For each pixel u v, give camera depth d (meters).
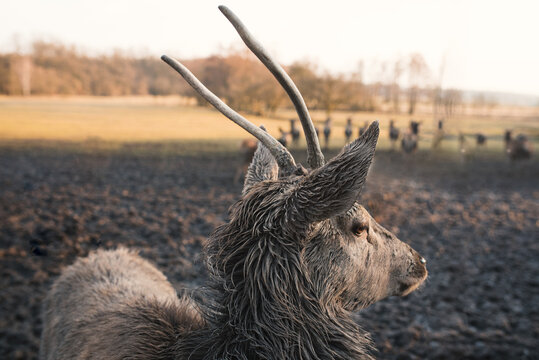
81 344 2.39
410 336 4.84
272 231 1.83
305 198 1.68
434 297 5.93
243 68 25.05
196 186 13.58
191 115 39.25
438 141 22.97
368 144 1.56
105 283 2.95
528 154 20.64
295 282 1.81
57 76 60.53
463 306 5.69
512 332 5.05
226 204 11.12
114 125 32.12
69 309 2.83
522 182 17.11
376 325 5.14
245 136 27.84
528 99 93.00
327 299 1.91
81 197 11.20
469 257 7.68
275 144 2.01
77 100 57.88
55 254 6.77
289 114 23.62
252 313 1.83
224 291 1.93
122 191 12.27
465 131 29.56
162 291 3.03
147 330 2.20
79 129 30.00
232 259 1.91
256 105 23.58
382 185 14.30
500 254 7.91
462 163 20.62
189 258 6.80
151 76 59.62
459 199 13.17
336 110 33.62
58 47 61.88
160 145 23.83
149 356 2.06
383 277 2.15
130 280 3.04
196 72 26.62
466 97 37.44
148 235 8.02
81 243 7.35
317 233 1.88
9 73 59.12
